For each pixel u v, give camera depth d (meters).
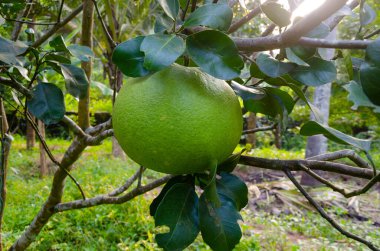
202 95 0.31
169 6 0.32
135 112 0.31
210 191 0.30
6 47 0.40
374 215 2.23
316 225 1.95
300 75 0.36
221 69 0.29
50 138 4.68
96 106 4.77
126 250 1.39
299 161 0.36
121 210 1.79
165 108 0.30
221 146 0.32
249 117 3.74
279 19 0.33
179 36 0.31
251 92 0.37
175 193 0.34
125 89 0.33
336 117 4.09
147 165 0.34
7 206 1.79
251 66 0.39
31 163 3.00
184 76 0.32
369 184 0.31
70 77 0.47
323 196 2.42
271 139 4.90
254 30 1.65
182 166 0.32
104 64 2.42
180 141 0.30
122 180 2.33
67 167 0.67
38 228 0.77
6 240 1.38
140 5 1.75
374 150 3.67
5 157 0.69
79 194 1.94
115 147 3.35
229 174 0.36
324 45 0.28
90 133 0.67
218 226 0.33
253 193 2.53
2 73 0.54
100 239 1.47
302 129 0.32
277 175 3.20
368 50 0.25
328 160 0.40
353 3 0.45
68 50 0.44
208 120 0.31
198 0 0.54
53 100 0.45
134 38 0.32
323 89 2.48
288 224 1.97
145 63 0.28
